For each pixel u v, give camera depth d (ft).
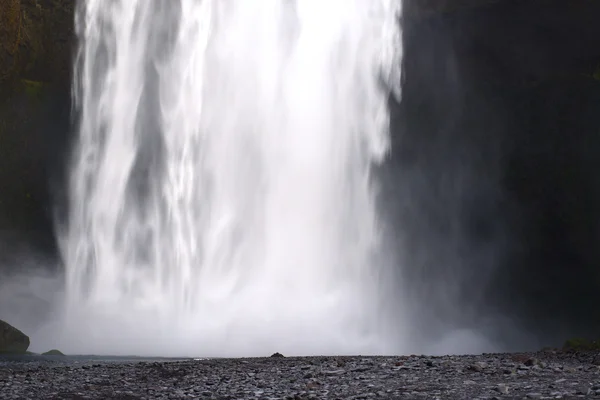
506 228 135.54
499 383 34.09
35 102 127.13
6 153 124.67
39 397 35.35
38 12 124.06
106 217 131.64
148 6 134.00
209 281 129.39
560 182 129.39
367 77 134.21
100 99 131.64
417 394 31.68
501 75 130.11
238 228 131.85
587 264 129.18
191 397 34.22
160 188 132.98
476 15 120.47
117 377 44.73
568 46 123.13
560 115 128.57
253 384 38.40
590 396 28.73
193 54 134.51
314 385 36.22
